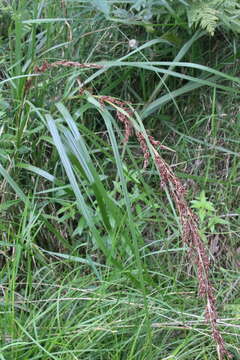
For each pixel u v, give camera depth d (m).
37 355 2.00
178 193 1.87
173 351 2.12
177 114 2.87
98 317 2.10
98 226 2.51
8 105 2.53
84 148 2.14
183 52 2.66
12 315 2.06
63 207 2.48
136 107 2.87
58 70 2.76
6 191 2.50
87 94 2.26
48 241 2.55
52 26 2.87
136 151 2.79
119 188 2.47
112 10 2.93
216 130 2.76
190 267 2.50
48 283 2.37
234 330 2.20
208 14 2.55
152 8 2.69
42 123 2.52
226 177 2.72
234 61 2.85
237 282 2.44
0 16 2.92
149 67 2.34
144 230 2.62
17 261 2.18
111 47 2.94
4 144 2.53
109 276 2.35
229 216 2.63
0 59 2.90
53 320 2.12
